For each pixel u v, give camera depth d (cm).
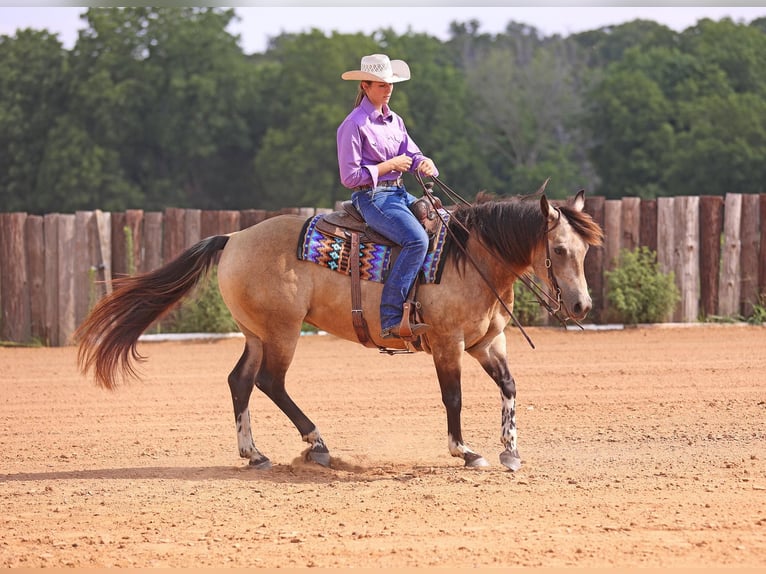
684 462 1006
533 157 6612
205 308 2102
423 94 6406
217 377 1642
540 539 749
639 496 874
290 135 6059
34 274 2098
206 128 6278
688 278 2144
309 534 781
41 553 748
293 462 1038
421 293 991
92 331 1054
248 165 6475
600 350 1839
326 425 1255
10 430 1256
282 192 6044
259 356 1063
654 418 1239
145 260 2123
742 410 1270
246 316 1041
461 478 955
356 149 999
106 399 1466
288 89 6438
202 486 956
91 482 978
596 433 1166
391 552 727
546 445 1112
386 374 1633
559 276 955
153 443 1173
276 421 1297
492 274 993
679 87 5903
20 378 1667
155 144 6247
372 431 1216
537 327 2139
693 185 5338
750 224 2144
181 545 761
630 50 6494
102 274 2092
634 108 5884
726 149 5212
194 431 1240
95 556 737
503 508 845
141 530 807
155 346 2011
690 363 1667
